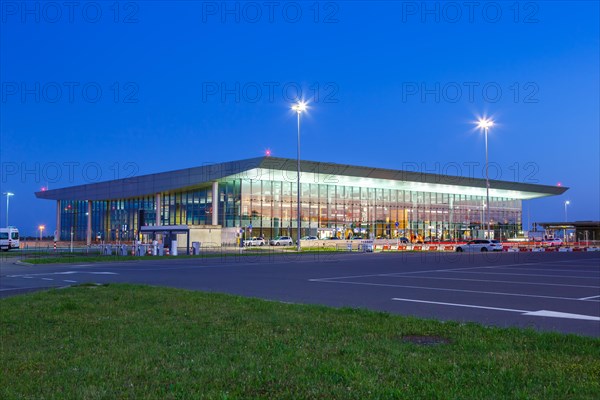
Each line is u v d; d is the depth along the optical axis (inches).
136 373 245.3
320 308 470.9
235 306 484.7
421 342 324.2
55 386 228.4
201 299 536.4
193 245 1958.7
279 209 3078.2
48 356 284.5
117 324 387.2
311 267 1259.8
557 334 341.4
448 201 3909.9
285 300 595.8
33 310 460.4
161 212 3351.4
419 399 205.0
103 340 327.0
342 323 386.0
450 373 240.2
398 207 3617.1
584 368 249.9
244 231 2819.9
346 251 2372.0
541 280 867.4
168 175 3105.3
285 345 306.3
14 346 313.7
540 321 441.4
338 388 217.6
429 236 3757.4
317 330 357.1
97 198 3639.3
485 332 348.8
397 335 342.0
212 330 358.9
